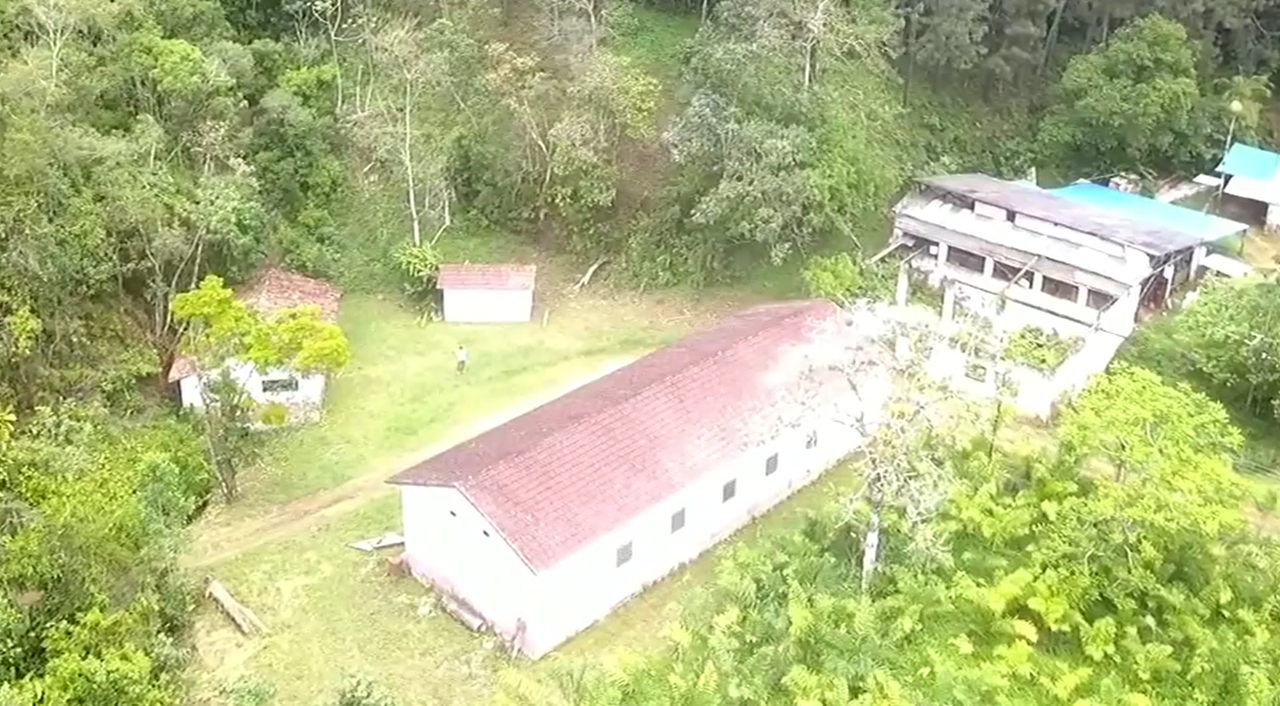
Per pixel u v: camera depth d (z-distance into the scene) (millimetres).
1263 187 49625
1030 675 26438
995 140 50906
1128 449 29344
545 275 44375
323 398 37125
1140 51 49000
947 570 28828
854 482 34219
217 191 39188
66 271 34719
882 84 47469
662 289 43469
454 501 28250
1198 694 26078
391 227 44594
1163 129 49500
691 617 27438
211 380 33094
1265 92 52656
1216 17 52125
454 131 44969
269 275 40969
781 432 32531
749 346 34844
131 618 25812
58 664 24109
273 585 30156
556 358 40125
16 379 33375
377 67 46250
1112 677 26328
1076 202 45219
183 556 30922
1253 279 41125
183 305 33406
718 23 44594
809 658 26234
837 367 31203
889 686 25109
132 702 24422
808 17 41438
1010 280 42250
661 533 30156
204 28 44188
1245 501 32594
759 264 43156
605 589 29219
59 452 30016
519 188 44719
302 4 46875
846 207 41656
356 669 27688
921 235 43438
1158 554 28094
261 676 27406
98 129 39312
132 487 29172
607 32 47688
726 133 40344
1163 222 44938
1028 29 48875
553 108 43500
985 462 31172
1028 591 28062
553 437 30219
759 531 32438
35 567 25453
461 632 28844
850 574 28734
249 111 43562
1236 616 27703
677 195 43125
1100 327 39062
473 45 45125
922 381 30156
